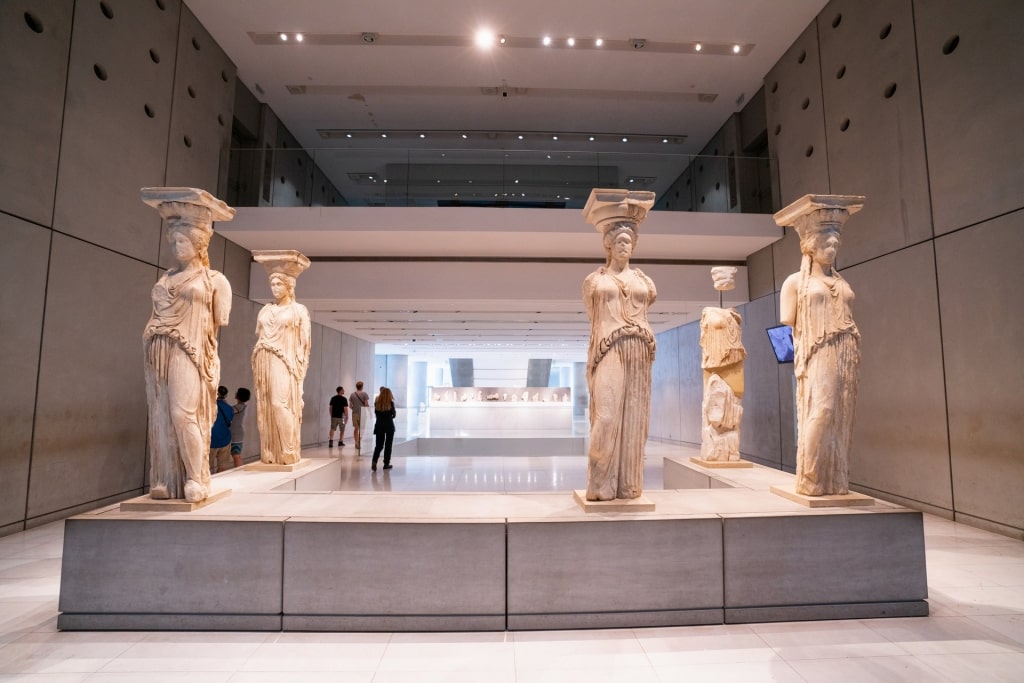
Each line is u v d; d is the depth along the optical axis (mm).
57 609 3260
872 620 3096
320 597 2965
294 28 8094
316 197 8516
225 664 2613
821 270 3775
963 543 4457
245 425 8914
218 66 8406
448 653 2719
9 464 4703
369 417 15977
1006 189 4656
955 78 5211
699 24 7988
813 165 7660
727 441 5598
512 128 11156
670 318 11516
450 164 8508
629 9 7711
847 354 3584
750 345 9383
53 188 5160
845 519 3141
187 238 3559
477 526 2984
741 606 3061
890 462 5941
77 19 5500
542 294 8984
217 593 2975
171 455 3416
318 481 5414
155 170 6750
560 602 2979
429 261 8984
